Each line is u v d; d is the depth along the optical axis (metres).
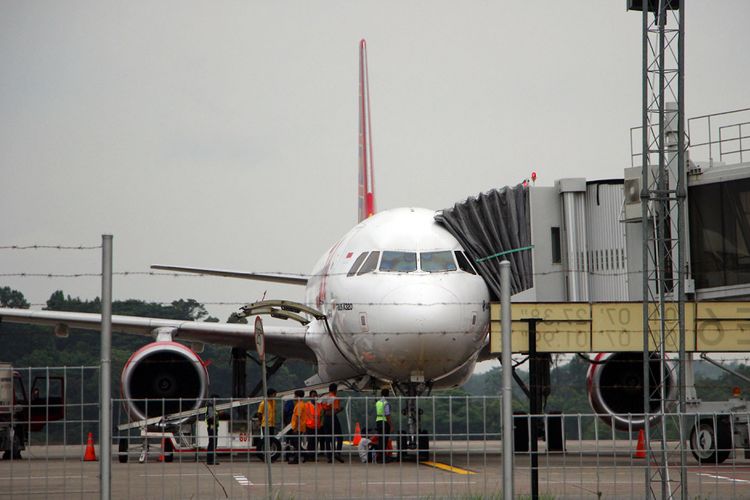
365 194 132.12
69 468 69.81
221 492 49.78
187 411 80.00
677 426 46.72
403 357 70.00
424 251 73.62
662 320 48.75
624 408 82.19
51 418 89.19
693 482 55.72
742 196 72.25
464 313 69.75
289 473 61.19
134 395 86.44
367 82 136.12
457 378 87.88
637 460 78.38
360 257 75.81
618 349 62.78
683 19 52.97
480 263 76.75
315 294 95.25
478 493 46.25
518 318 63.69
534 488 41.66
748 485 53.78
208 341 95.19
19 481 57.97
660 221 51.06
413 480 54.81
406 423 79.81
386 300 69.81
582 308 63.28
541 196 79.81
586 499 45.41
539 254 79.12
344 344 78.00
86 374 187.12
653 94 62.03
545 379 81.19
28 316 90.50
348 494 47.94
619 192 78.38
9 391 83.81
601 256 78.31
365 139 134.00
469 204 78.69
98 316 91.25
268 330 92.38
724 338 61.06
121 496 48.66
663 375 47.75
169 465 72.56
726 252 72.56
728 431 69.88
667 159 72.62
